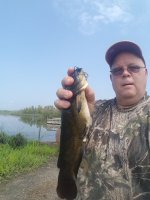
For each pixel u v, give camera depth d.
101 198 0.56
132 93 0.58
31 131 6.29
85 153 0.58
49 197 1.62
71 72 0.51
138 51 0.59
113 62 0.61
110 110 0.61
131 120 0.58
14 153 2.54
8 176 2.02
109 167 0.56
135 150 0.55
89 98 0.53
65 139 0.52
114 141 0.57
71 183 0.52
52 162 2.62
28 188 1.78
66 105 0.50
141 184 0.54
